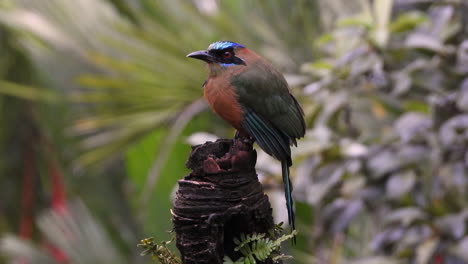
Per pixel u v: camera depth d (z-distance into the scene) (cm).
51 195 1391
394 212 861
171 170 1205
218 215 548
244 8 1092
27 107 1375
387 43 874
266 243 550
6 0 1117
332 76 884
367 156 848
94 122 1166
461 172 817
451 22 885
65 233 1295
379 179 861
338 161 870
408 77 850
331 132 882
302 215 1156
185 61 1092
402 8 981
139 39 1094
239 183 554
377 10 866
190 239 555
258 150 943
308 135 868
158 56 1095
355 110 887
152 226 1227
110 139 1187
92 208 1379
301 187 890
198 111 1094
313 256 1130
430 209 846
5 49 1320
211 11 1095
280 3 1077
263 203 565
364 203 865
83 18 1107
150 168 1225
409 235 841
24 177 1461
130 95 1122
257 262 566
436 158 816
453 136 796
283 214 872
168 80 1097
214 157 559
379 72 866
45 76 1198
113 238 1339
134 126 1145
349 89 896
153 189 1208
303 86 971
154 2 1112
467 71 848
